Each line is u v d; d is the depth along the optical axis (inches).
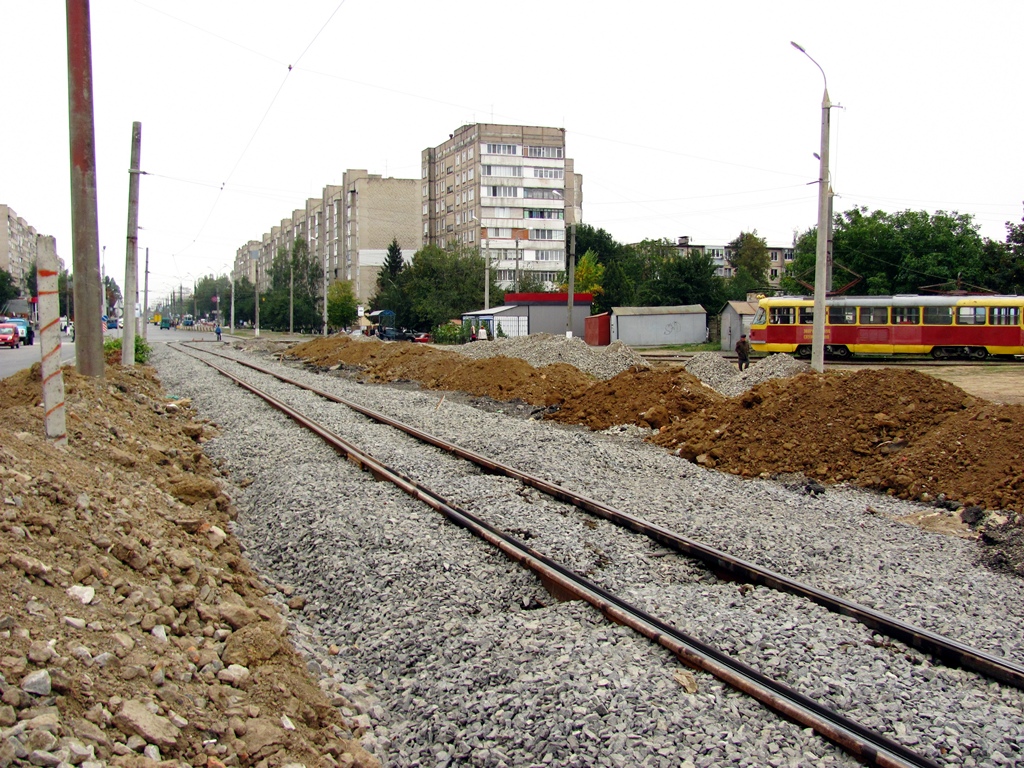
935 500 433.4
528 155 3577.8
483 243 3545.8
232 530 350.3
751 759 170.2
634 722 182.9
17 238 5477.4
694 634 230.2
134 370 1005.2
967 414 487.5
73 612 180.7
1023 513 386.9
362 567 289.1
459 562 291.9
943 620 247.1
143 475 371.9
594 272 3038.9
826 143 828.6
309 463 473.1
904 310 1544.0
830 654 220.5
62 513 222.8
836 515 394.3
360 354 1556.3
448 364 1169.4
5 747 130.3
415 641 236.2
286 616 263.3
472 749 179.2
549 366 1034.7
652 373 786.8
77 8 590.6
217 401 807.1
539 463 475.5
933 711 189.8
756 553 314.7
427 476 434.9
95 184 632.4
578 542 321.1
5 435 274.2
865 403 543.8
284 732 172.7
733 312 1942.7
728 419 588.7
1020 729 181.8
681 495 414.3
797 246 2701.8
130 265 1056.2
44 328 331.6
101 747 143.5
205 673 187.2
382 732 193.9
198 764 154.8
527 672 209.0
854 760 174.7
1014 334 1483.8
